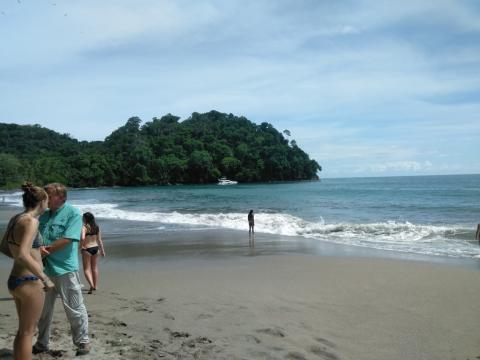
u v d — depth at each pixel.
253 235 17.22
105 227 21.55
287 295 7.46
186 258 11.98
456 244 14.30
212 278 9.07
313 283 8.48
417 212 29.06
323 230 18.75
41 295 3.89
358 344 5.18
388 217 26.09
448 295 7.50
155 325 5.55
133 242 15.57
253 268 10.26
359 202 41.78
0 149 162.75
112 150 150.12
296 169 145.88
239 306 6.64
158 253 12.96
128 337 5.02
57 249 4.41
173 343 4.85
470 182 102.19
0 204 49.16
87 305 6.65
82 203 49.62
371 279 8.81
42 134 190.88
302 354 4.68
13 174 107.69
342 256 11.97
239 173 139.75
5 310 6.33
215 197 57.59
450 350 5.05
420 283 8.43
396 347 5.11
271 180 141.38
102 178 128.75
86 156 132.62
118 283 8.55
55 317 5.82
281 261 11.21
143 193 79.81
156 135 168.62
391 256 11.98
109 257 12.27
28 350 3.82
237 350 4.71
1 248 3.93
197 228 20.48
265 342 5.01
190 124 179.75
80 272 9.76
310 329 5.64
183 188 104.94
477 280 8.65
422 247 13.71
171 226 21.58
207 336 5.16
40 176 115.00
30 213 3.88
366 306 6.81
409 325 5.89
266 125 177.75
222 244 14.90
